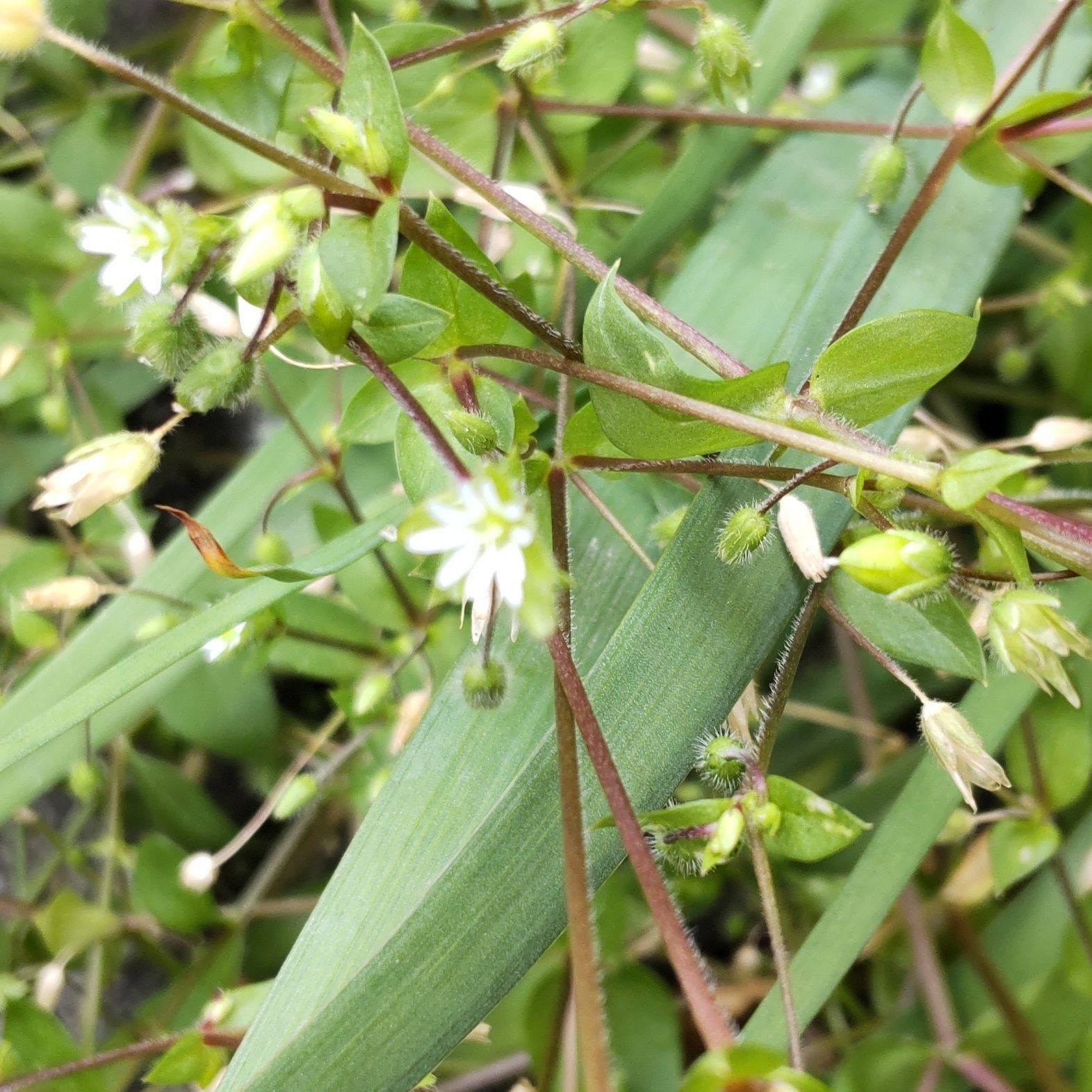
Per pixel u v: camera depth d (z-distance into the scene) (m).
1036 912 0.14
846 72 0.15
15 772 0.14
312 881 0.17
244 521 0.14
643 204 0.15
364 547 0.12
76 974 0.16
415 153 0.14
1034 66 0.14
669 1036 0.14
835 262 0.13
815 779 0.16
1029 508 0.10
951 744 0.11
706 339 0.11
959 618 0.11
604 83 0.14
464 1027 0.11
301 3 0.16
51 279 0.15
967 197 0.13
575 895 0.10
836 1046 0.15
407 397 0.10
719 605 0.12
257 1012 0.11
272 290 0.11
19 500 0.16
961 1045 0.14
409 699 0.14
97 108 0.16
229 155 0.14
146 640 0.14
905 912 0.14
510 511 0.10
